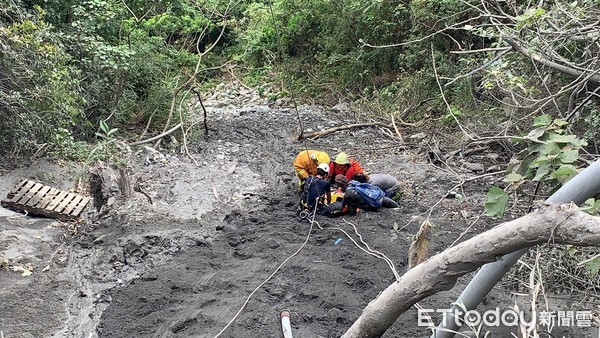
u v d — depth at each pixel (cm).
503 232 271
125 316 527
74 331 507
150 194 809
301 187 809
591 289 511
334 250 644
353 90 1446
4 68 825
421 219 726
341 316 514
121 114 1118
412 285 303
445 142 1029
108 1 1162
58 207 726
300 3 1619
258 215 747
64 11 1107
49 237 671
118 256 628
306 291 554
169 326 504
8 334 496
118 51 1048
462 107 1083
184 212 754
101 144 902
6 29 823
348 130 1146
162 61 1273
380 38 1430
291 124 1198
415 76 1270
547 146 369
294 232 696
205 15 1694
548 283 517
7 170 821
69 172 853
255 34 1675
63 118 929
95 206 752
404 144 1040
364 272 592
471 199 788
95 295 562
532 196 504
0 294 555
